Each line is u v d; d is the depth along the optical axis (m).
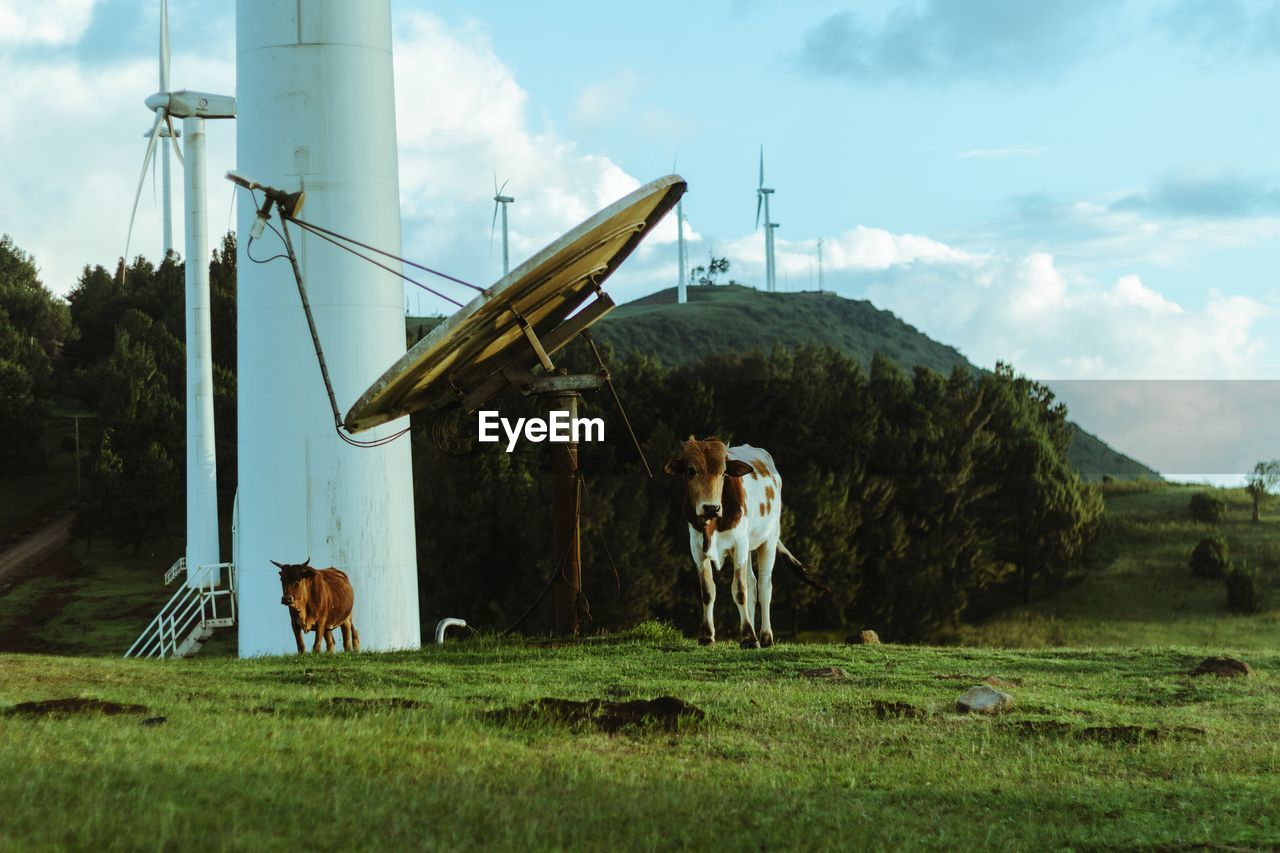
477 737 11.19
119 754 9.49
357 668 16.97
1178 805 9.63
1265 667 18.44
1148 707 14.91
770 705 13.73
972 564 70.25
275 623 29.58
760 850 8.06
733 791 9.57
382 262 30.11
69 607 74.44
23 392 105.62
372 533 29.77
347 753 9.93
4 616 72.81
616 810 8.61
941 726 12.88
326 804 8.25
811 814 8.95
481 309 17.89
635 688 14.84
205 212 53.25
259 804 8.19
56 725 10.84
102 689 13.95
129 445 90.81
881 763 11.11
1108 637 66.75
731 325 186.38
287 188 29.56
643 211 19.09
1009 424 79.38
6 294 130.75
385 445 30.05
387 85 30.66
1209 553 73.00
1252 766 11.23
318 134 29.66
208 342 53.28
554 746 11.10
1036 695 15.26
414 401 20.84
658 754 11.05
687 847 7.91
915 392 84.56
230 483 91.31
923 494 73.38
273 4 29.88
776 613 71.38
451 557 65.88
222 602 73.00
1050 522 73.31
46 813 7.64
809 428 76.62
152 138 52.03
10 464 103.94
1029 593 73.94
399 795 8.66
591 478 69.88
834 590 67.25
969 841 8.45
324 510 29.50
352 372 29.58
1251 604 68.25
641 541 64.62
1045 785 10.30
